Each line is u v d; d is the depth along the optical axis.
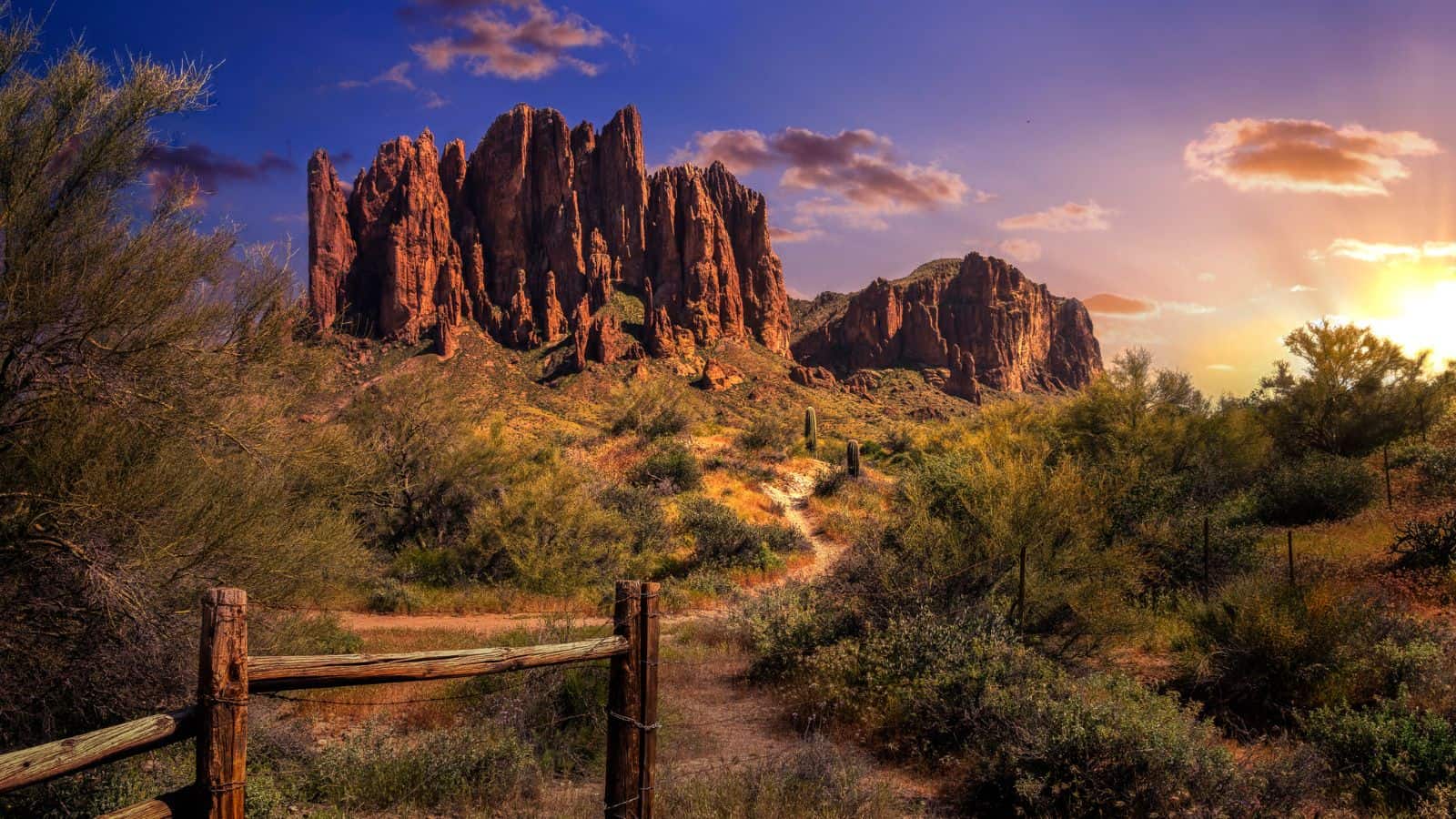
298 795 6.12
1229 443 22.62
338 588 7.42
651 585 4.90
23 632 5.24
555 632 8.77
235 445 6.49
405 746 6.98
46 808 5.07
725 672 11.28
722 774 6.71
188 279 5.82
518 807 6.07
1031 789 6.18
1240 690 8.87
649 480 32.88
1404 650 8.61
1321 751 6.93
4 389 5.41
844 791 6.31
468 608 17.22
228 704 3.02
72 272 5.35
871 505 32.75
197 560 5.83
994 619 9.74
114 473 5.59
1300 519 18.94
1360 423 22.41
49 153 5.35
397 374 22.28
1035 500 10.99
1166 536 14.30
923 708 8.11
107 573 5.38
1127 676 8.84
